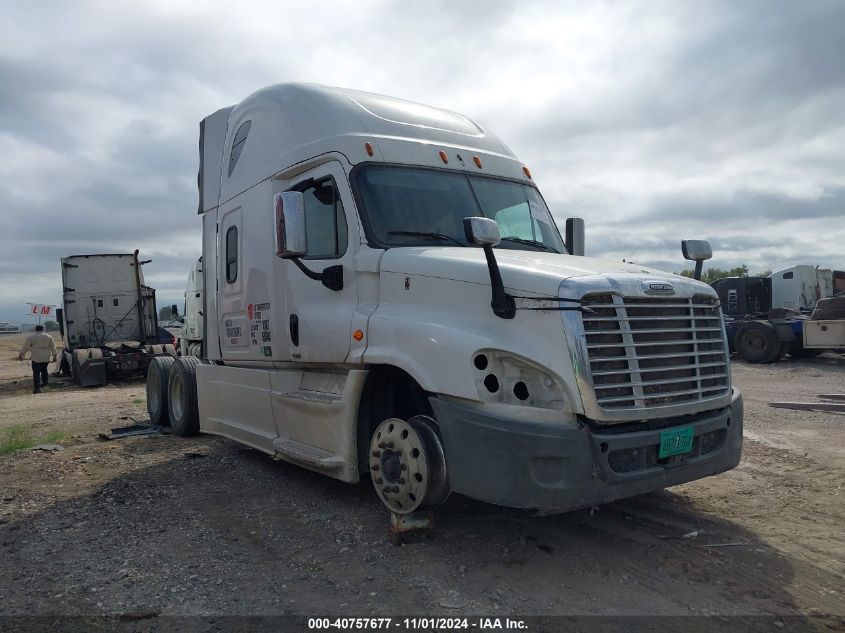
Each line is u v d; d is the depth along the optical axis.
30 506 5.98
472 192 5.97
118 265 20.78
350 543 4.92
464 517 5.30
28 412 12.63
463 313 4.62
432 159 5.96
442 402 4.44
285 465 7.37
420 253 5.06
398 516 4.82
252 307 6.95
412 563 4.51
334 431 5.51
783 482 6.23
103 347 19.72
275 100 6.75
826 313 16.59
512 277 4.41
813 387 13.12
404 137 5.98
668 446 4.38
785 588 4.07
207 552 4.86
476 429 4.24
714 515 5.35
